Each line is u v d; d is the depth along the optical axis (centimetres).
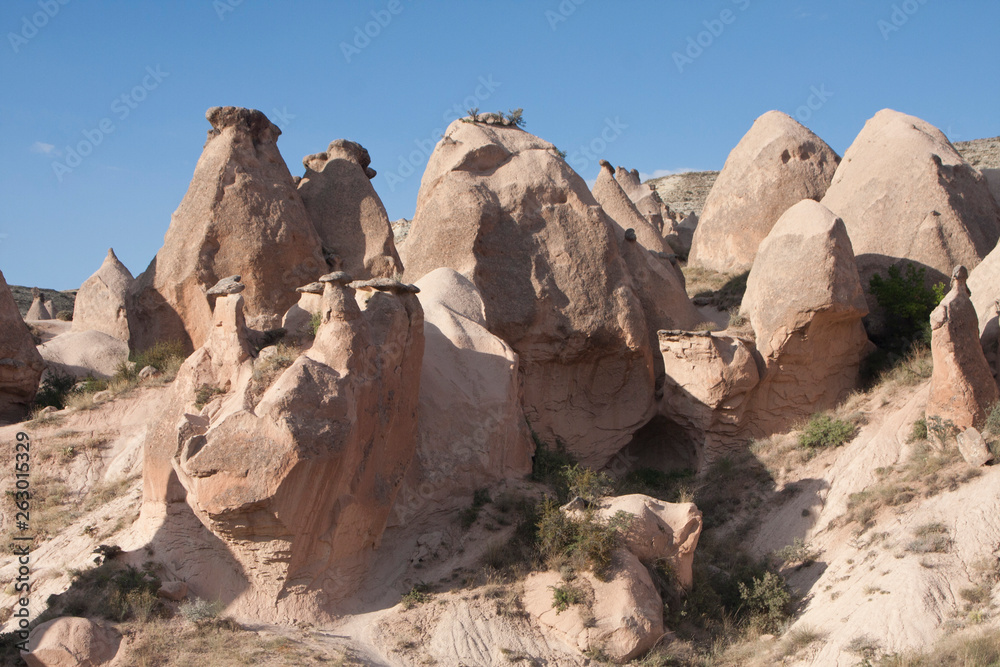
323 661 1327
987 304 2191
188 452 1442
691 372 2206
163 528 1591
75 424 2147
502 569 1606
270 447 1419
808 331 2206
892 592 1532
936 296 2364
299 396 1451
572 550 1581
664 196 6322
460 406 1902
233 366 1666
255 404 1522
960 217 2564
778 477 2066
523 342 2275
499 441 1894
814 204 2292
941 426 1880
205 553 1530
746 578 1747
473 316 2120
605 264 2362
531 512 1711
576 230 2384
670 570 1644
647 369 2339
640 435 2412
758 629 1631
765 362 2216
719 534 1962
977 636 1387
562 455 2119
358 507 1568
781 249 2272
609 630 1478
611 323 2302
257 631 1405
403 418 1716
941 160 2667
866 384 2309
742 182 3309
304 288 1889
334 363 1545
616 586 1530
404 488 1747
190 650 1324
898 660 1380
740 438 2225
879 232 2630
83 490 1964
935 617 1466
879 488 1859
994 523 1617
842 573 1686
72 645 1279
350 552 1576
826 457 2058
